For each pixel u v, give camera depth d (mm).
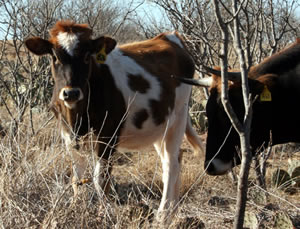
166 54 6160
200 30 6473
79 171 4766
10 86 9281
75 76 4914
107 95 5199
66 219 3838
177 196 5922
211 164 4426
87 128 5145
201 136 9117
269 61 4473
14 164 4402
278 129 4461
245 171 3271
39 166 4285
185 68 6430
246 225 4738
